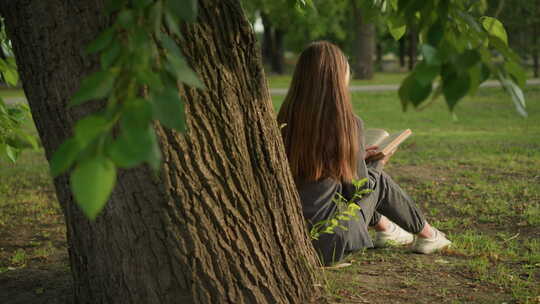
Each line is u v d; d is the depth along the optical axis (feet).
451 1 4.67
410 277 9.93
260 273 7.48
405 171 21.52
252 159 7.36
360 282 9.55
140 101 3.24
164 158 6.63
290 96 9.46
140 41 3.69
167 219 6.81
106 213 7.08
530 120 39.65
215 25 6.74
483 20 5.65
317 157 9.15
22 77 7.04
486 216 14.82
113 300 7.43
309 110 9.10
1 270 11.46
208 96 6.81
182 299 7.06
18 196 19.06
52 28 6.49
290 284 7.90
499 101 53.26
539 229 13.47
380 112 47.93
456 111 46.50
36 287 10.16
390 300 8.79
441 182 19.38
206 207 6.95
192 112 6.72
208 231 6.99
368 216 9.92
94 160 2.98
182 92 6.61
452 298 8.91
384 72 137.59
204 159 6.88
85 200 2.86
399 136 10.64
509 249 11.78
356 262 10.83
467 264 10.66
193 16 3.85
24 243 13.87
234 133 7.09
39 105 6.97
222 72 6.88
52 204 17.98
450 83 3.98
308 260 8.37
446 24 4.59
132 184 6.75
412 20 5.03
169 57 3.74
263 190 7.52
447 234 13.44
